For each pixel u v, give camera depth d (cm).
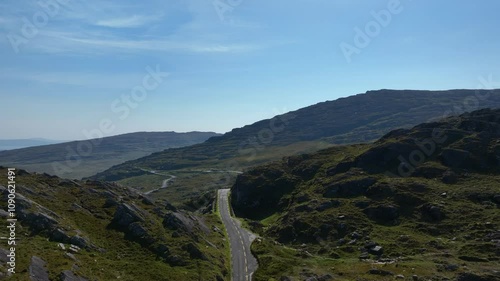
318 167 14125
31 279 3669
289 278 5759
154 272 5144
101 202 7506
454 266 5850
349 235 8431
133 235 6359
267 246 7769
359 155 12912
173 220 7331
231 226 10050
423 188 9838
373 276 5678
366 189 10694
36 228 5394
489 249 6525
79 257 4881
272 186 13812
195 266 5722
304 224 9388
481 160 10819
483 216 8012
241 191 14112
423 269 5806
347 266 6406
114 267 5028
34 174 8125
